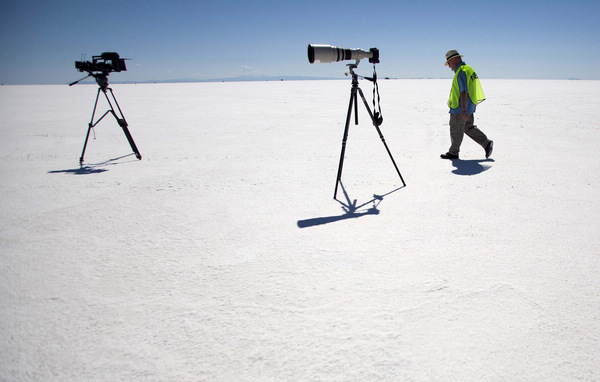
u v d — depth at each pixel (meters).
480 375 1.29
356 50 3.03
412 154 5.35
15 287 1.96
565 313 1.63
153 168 4.79
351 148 5.86
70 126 9.34
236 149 6.00
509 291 1.81
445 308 1.68
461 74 4.59
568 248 2.28
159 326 1.61
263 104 15.84
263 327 1.58
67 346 1.49
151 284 1.97
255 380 1.29
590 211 2.93
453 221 2.77
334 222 2.82
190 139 7.07
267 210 3.13
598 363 1.34
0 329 1.60
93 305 1.78
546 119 8.93
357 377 1.29
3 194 3.70
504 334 1.50
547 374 1.29
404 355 1.39
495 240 2.42
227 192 3.68
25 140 7.23
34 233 2.71
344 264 2.13
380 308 1.69
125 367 1.36
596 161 4.67
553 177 3.96
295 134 7.45
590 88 26.23
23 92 32.94
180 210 3.18
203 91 32.28
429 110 12.04
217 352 1.43
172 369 1.35
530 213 2.91
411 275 1.99
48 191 3.80
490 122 8.48
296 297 1.81
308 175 4.29
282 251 2.33
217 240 2.53
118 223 2.89
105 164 5.07
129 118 10.96
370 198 3.39
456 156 5.00
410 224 2.73
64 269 2.15
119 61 5.06
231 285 1.94
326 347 1.45
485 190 3.55
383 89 28.95
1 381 1.30
